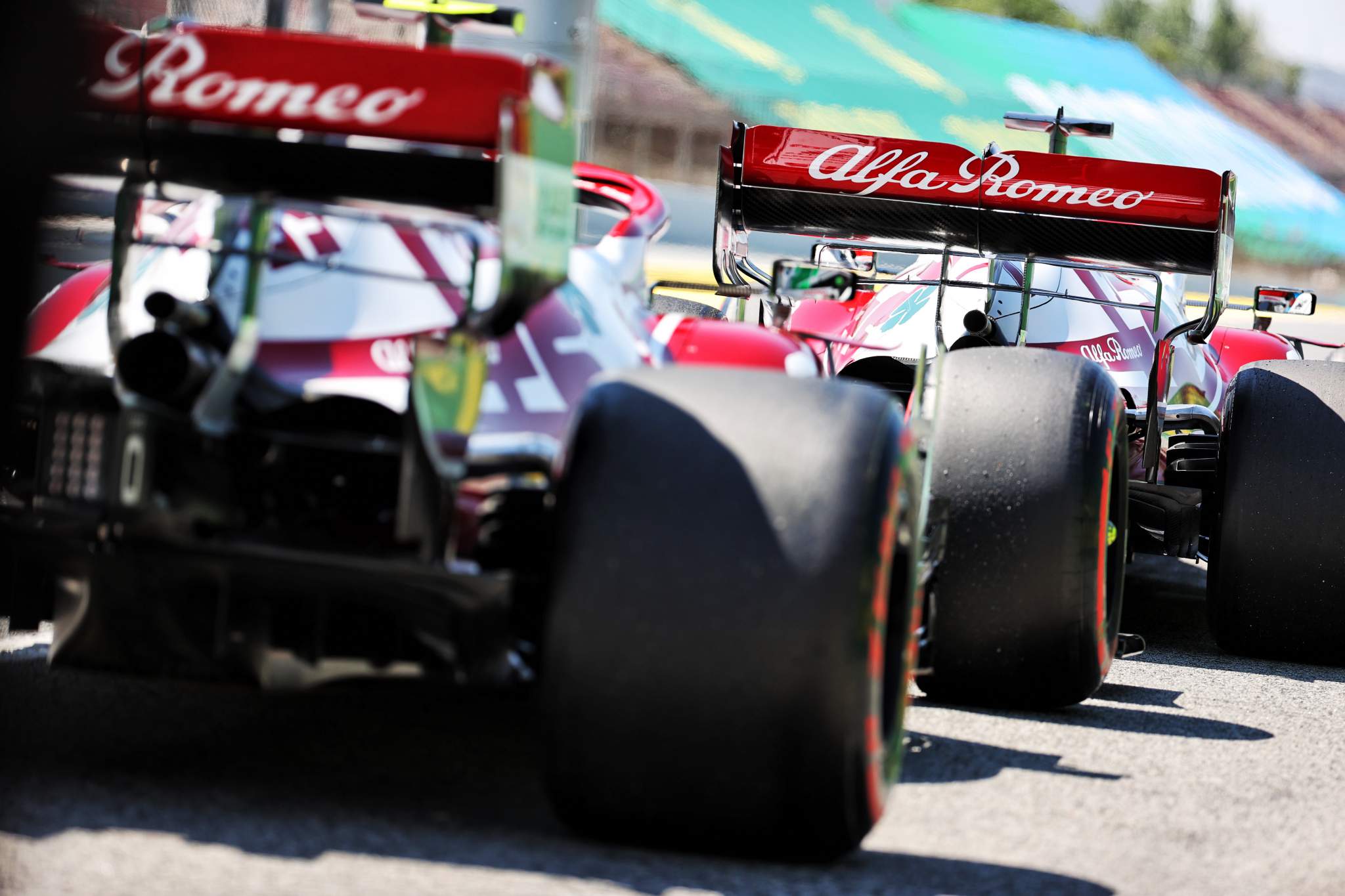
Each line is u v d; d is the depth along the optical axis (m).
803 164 18.28
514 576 9.20
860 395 9.64
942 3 172.88
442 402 9.00
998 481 14.10
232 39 10.51
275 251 10.52
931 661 14.59
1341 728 15.46
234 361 9.27
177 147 11.46
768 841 9.15
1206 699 16.58
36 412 10.16
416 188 12.35
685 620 8.73
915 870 9.62
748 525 8.86
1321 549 18.62
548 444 9.90
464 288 10.05
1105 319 22.03
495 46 30.39
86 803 9.13
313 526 9.83
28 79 11.15
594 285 11.96
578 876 8.66
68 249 18.66
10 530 9.38
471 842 9.14
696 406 9.35
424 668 9.30
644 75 123.38
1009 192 17.86
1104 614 14.59
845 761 8.92
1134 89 158.62
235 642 9.33
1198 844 10.83
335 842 8.86
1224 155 156.00
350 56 10.38
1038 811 11.36
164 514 9.04
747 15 136.62
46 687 12.24
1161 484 20.53
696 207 97.12
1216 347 27.58
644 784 8.95
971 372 14.64
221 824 8.98
